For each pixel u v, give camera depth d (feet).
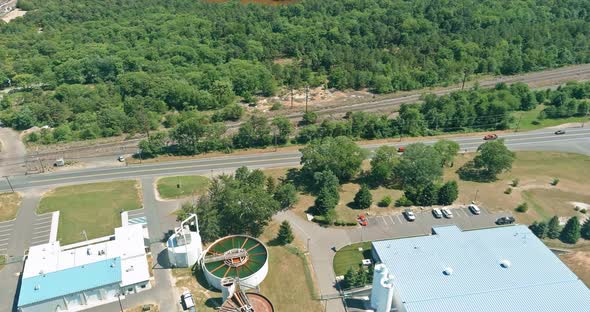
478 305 373.81
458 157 644.69
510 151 620.49
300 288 425.69
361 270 422.82
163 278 438.40
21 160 654.53
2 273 447.83
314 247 475.72
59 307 404.57
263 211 476.13
